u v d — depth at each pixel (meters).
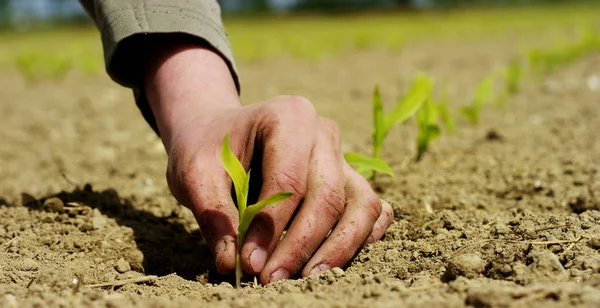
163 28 0.65
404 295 0.55
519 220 0.67
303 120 0.59
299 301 0.55
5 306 0.54
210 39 0.67
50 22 10.89
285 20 10.22
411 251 0.63
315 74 2.29
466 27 5.44
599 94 1.54
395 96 1.69
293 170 0.57
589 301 0.52
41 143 1.19
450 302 0.53
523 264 0.58
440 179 0.83
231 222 0.58
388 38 4.09
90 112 1.53
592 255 0.59
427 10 10.90
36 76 2.45
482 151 0.98
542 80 1.87
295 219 0.58
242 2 12.98
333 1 12.53
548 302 0.52
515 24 5.57
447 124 1.00
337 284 0.57
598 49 2.69
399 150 1.02
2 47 4.60
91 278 0.62
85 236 0.68
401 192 0.79
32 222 0.71
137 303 0.55
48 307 0.54
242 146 0.60
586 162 0.86
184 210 0.76
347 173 0.61
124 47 0.67
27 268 0.63
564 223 0.65
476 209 0.74
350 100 1.64
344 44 3.88
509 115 1.34
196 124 0.62
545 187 0.78
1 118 1.47
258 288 0.57
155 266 0.66
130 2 0.67
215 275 0.63
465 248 0.62
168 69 0.66
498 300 0.52
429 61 2.70
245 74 2.34
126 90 1.98
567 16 6.67
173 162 0.61
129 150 1.10
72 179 0.89
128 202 0.79
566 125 1.17
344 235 0.59
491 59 2.69
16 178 0.92
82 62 2.36
